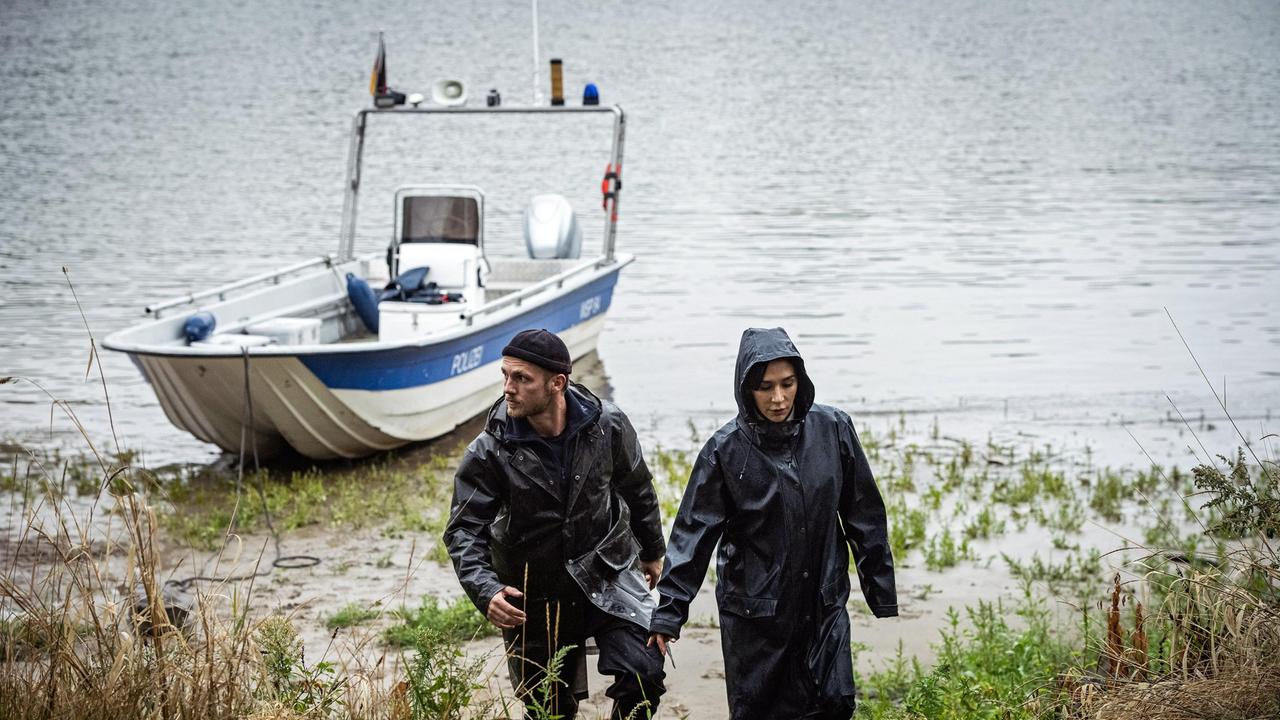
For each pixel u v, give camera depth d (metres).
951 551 7.53
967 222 24.31
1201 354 13.96
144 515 4.34
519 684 4.62
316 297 12.35
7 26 70.69
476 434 11.11
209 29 72.06
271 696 3.97
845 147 36.41
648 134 39.22
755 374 4.15
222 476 9.79
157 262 20.12
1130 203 26.33
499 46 66.19
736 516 4.26
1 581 4.25
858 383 12.84
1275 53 64.69
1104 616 5.98
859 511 4.29
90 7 80.88
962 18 84.25
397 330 10.81
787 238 22.75
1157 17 84.25
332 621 6.49
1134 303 16.91
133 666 3.89
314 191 28.22
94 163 31.84
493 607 4.22
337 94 47.03
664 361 13.88
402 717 4.02
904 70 58.31
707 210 26.06
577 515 4.42
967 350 14.32
